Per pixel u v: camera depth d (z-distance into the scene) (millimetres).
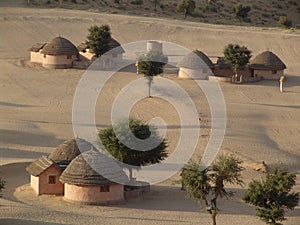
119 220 115250
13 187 135500
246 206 127875
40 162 133750
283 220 115750
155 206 126000
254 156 160875
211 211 113750
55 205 123875
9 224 108562
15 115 187625
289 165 157250
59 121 183000
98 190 125625
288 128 186750
